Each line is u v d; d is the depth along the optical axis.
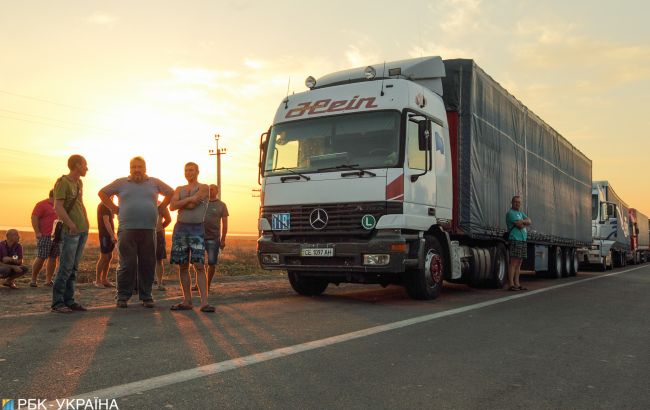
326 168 8.93
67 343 5.14
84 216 7.31
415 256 9.03
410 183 8.75
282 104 10.04
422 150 8.92
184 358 4.61
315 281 10.43
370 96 9.19
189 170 7.43
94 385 3.79
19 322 6.30
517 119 14.23
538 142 16.14
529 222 12.37
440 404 3.61
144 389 3.72
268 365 4.45
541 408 3.61
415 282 9.32
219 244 9.85
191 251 7.41
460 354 5.09
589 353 5.34
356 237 8.63
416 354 5.03
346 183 8.68
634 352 5.45
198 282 7.43
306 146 9.30
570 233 19.58
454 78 10.85
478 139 11.17
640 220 40.88
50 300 8.34
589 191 23.31
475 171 10.93
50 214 10.32
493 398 3.78
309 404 3.52
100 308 7.57
